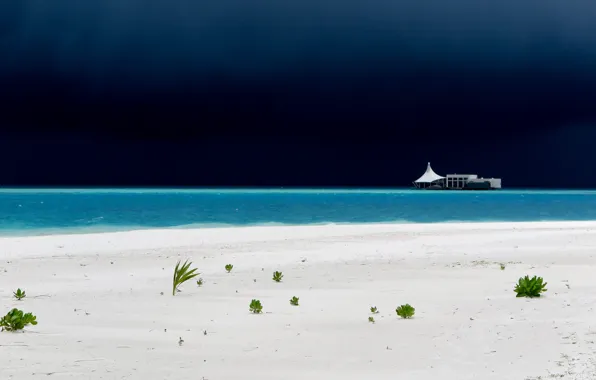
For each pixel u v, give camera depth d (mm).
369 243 26734
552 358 7492
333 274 16812
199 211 73688
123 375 6953
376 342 8664
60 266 18734
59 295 13141
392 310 11211
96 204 96062
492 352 7930
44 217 58406
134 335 9148
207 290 14023
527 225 40594
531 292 12250
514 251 22891
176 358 7781
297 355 7961
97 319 10422
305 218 59469
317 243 26828
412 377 6871
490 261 19734
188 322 10188
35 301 12305
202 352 8117
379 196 177125
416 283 14883
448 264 19016
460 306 11422
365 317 10562
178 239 28938
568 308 10836
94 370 7156
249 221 54000
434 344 8477
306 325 9922
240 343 8656
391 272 17141
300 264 19234
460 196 181125
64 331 9398
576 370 6883
